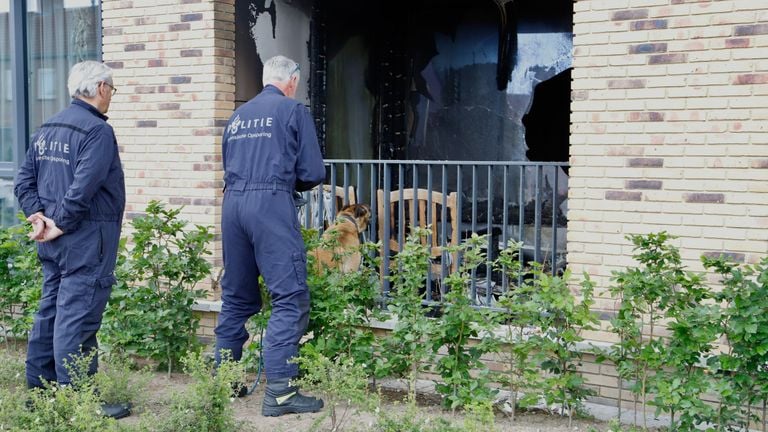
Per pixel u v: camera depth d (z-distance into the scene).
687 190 5.11
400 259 5.28
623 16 5.23
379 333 6.04
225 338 5.23
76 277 4.79
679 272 4.69
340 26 8.59
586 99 5.38
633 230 5.27
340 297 5.32
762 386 4.35
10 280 6.74
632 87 5.23
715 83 5.00
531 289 4.96
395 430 4.16
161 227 5.93
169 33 6.86
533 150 8.66
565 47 8.44
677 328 4.50
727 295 4.44
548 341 4.87
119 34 7.09
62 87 8.13
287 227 4.89
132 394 5.02
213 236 6.09
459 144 9.02
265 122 4.90
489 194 5.89
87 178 4.63
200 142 6.79
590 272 5.41
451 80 9.02
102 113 4.95
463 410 5.16
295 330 4.93
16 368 5.50
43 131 4.88
